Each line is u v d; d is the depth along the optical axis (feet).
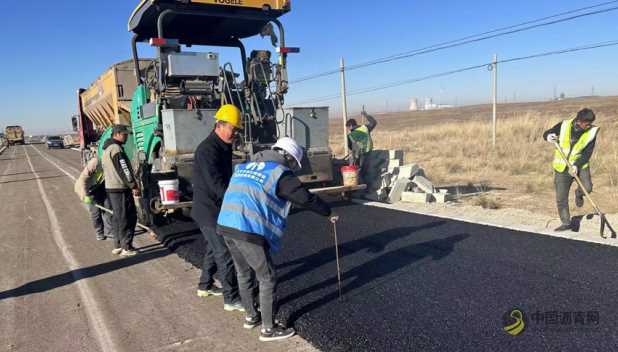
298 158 12.05
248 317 12.92
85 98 48.34
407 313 12.89
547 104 185.98
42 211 33.71
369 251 18.54
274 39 28.02
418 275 15.62
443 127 82.64
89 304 15.34
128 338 12.75
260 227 11.43
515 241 18.60
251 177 11.65
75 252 21.84
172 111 23.21
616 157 36.99
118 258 20.42
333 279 15.87
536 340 11.07
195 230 23.99
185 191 23.47
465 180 36.68
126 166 19.92
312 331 12.31
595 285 13.87
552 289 13.79
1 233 26.78
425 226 21.83
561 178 19.53
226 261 13.67
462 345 11.05
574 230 19.81
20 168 79.82
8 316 14.71
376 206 27.37
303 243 20.27
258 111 27.40
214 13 26.00
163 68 25.31
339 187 26.71
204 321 13.57
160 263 19.30
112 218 21.59
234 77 27.35
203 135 23.91
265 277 11.86
